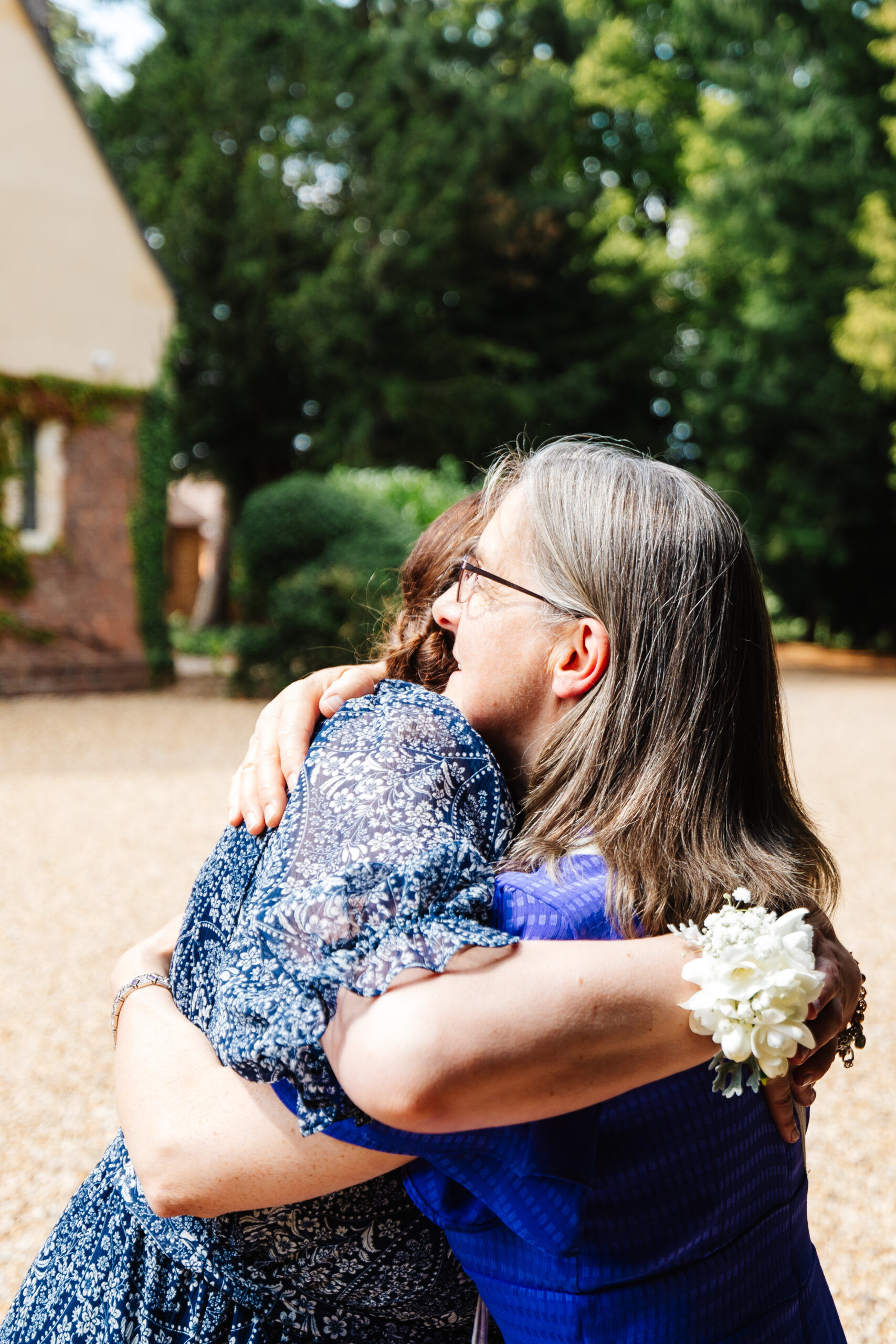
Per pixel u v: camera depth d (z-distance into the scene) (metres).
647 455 0.96
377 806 0.73
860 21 20.73
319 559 12.57
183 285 20.52
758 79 21.81
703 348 25.30
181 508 30.97
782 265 21.52
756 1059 0.72
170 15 21.31
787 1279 0.85
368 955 0.65
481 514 0.98
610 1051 0.67
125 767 9.10
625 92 24.86
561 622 0.86
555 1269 0.72
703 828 0.81
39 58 12.58
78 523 13.52
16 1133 3.17
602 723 0.83
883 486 23.67
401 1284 0.83
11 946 4.75
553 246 21.95
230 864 0.83
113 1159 0.95
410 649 0.97
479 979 0.65
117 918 5.19
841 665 23.73
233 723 11.67
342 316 19.84
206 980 0.83
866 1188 2.99
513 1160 0.69
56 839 6.63
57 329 13.06
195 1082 0.76
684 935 0.72
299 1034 0.64
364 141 20.42
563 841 0.81
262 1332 0.83
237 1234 0.81
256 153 19.86
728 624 0.86
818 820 1.26
